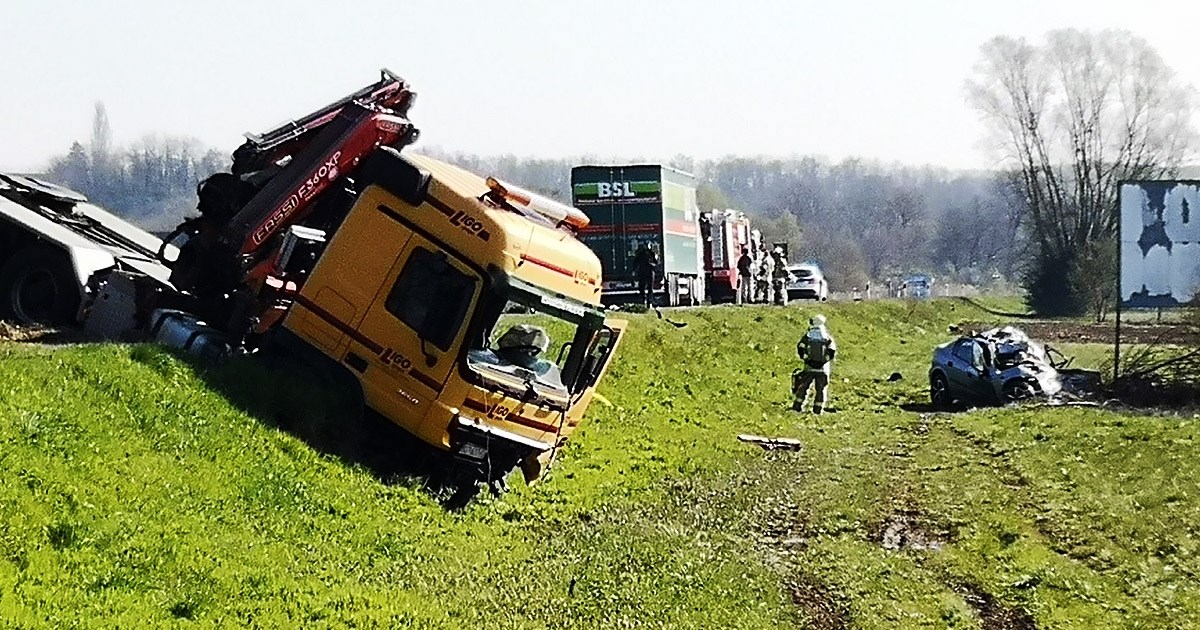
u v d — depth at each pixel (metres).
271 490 11.77
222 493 11.16
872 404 33.53
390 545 11.97
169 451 11.48
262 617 8.88
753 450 23.88
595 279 16.33
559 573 12.61
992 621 12.92
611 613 11.34
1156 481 19.48
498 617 10.59
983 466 22.02
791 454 23.61
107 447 10.77
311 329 14.91
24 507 8.97
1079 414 27.72
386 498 13.34
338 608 9.55
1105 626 12.69
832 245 151.25
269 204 16.20
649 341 32.97
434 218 14.77
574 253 15.84
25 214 18.30
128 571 8.73
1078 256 79.06
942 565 15.02
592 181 43.50
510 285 14.58
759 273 59.94
